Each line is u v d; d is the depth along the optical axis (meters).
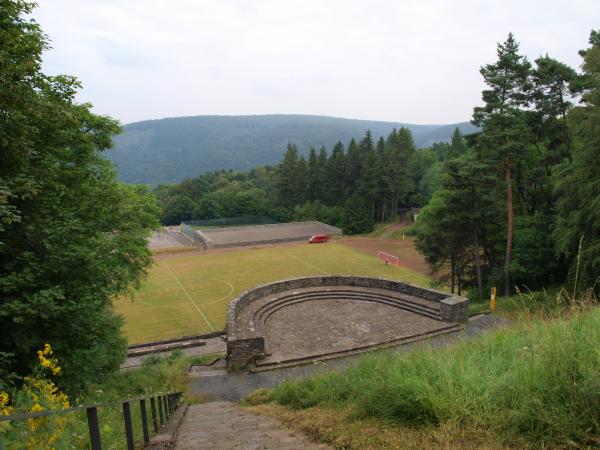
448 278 37.19
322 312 23.97
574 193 22.03
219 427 7.85
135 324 31.11
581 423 4.20
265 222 100.31
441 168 86.38
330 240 71.19
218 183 132.62
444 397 5.41
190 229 80.69
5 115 10.03
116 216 16.88
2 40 10.46
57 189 11.97
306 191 98.81
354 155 97.12
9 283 9.02
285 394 10.16
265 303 24.69
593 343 5.12
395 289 26.53
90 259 10.54
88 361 10.50
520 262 28.20
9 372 9.12
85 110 15.73
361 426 5.90
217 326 30.50
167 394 10.05
